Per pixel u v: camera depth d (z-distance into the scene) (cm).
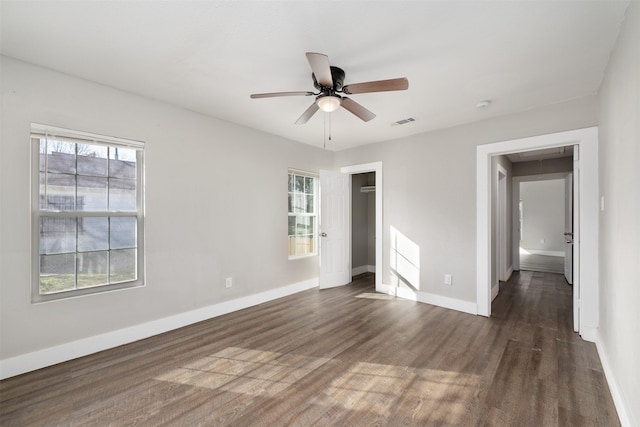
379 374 226
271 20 182
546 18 179
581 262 285
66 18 180
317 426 171
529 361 243
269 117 355
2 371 219
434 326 321
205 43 207
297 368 235
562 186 855
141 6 170
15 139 226
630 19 165
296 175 475
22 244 229
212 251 352
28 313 231
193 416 180
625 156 180
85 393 202
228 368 236
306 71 246
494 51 215
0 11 172
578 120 291
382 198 460
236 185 379
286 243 446
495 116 345
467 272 367
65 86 249
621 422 171
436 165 397
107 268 276
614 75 206
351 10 172
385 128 393
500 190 527
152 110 301
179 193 322
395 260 443
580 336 291
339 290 477
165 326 309
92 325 262
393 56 221
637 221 154
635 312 156
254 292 399
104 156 275
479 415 179
